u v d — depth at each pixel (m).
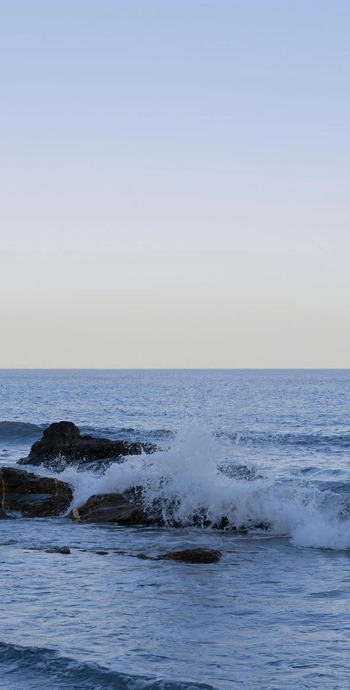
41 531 16.55
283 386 169.75
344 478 25.55
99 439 27.45
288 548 14.70
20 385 180.25
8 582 11.60
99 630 9.07
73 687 7.35
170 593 10.88
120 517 17.67
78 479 20.67
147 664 7.89
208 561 13.27
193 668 7.77
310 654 8.20
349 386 171.88
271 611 9.92
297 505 16.72
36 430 41.84
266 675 7.58
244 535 16.23
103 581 11.66
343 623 9.36
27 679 7.59
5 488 19.45
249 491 17.30
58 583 11.52
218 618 9.60
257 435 43.00
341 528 15.24
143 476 18.98
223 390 139.50
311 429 51.47
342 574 12.25
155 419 61.06
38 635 8.88
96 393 123.25
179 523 17.31
